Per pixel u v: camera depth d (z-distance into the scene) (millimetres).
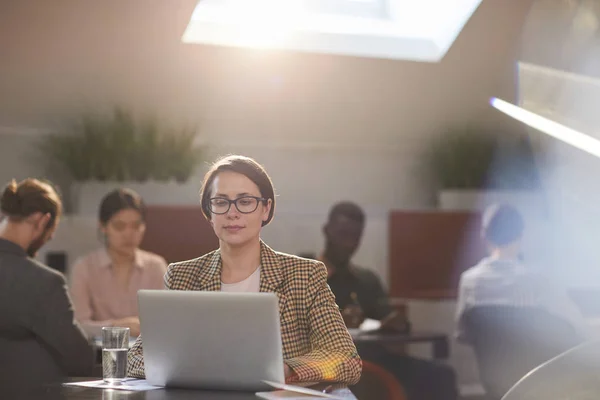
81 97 5676
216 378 1796
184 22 5137
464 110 6332
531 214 6238
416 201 6703
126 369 1992
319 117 6277
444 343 4758
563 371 2041
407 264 6117
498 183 6340
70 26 5047
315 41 5633
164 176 5746
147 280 4340
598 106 5496
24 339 2791
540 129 6043
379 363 4402
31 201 2889
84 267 4285
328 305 2084
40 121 5773
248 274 2135
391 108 6258
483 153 6316
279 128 6328
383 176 6676
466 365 5863
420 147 6617
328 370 1908
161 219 5523
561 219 6234
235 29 5477
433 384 4484
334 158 6598
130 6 4941
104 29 5113
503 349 3883
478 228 6168
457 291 6098
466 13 5441
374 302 4832
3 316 2738
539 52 5609
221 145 6312
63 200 5883
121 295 4285
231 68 5688
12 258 2807
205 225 5594
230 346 1755
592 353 2043
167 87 5754
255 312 1726
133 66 5500
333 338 2035
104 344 1978
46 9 4887
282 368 1735
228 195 2084
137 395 1743
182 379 1838
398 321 4285
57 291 2834
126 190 4297
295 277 2104
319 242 6293
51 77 5461
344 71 5852
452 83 6055
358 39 5711
